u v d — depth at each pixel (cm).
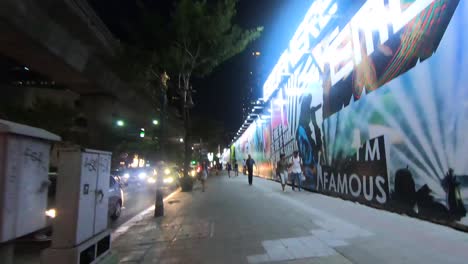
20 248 704
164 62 1480
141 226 933
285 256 561
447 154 646
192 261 578
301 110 1662
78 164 443
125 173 2856
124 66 1436
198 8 1494
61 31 2667
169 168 2689
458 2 614
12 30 2244
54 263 420
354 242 606
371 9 929
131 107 4828
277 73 2150
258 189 1792
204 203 1342
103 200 513
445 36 646
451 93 633
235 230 785
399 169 803
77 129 3316
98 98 4088
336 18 1133
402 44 787
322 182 1352
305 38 1477
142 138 2775
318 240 638
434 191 686
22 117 2367
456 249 520
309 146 1527
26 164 387
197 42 1612
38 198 411
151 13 1438
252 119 3641
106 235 510
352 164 1062
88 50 3158
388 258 506
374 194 927
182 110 2016
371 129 936
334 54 1205
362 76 986
